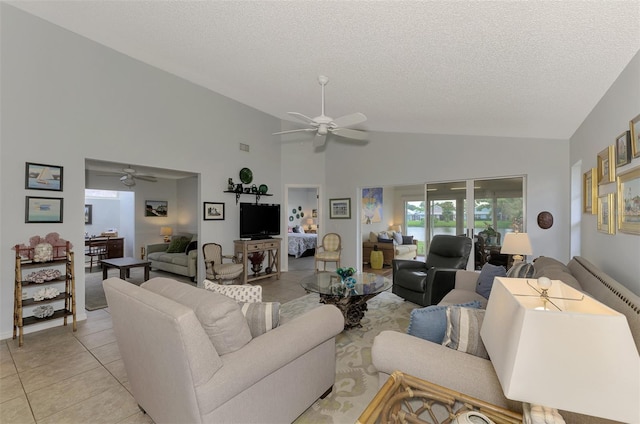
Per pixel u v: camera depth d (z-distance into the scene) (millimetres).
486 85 2629
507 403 1135
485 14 1686
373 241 7559
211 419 1240
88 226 7660
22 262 3002
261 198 6059
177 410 1321
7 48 2998
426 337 1465
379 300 4273
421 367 1310
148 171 5324
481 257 4852
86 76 3564
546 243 4270
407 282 3924
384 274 6312
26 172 3119
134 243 7027
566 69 2086
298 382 1704
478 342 1332
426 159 5355
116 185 6676
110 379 2240
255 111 5910
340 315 1994
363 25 2090
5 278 2990
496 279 1042
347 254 6348
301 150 6566
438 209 5297
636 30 1536
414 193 8609
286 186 6477
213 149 5137
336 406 1897
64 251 3348
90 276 5895
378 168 5910
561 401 708
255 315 1647
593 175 2748
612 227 2246
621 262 2102
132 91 4016
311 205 11312
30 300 3088
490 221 4793
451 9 1715
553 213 4234
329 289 3240
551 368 714
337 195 6473
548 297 1033
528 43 1862
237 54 3170
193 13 2586
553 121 3332
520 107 3025
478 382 1199
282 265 6473
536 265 2875
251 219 5629
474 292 2982
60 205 3340
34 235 3174
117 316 1601
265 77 3664
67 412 1870
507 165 4582
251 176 5684
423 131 5117
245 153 5707
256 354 1415
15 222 3057
